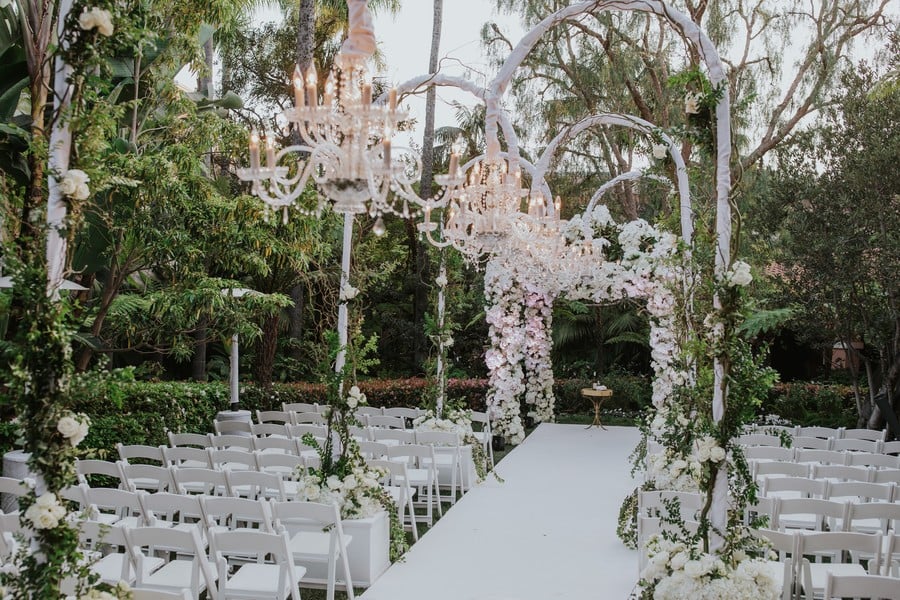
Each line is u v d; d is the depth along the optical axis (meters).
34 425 3.29
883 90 10.72
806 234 10.88
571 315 15.90
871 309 10.79
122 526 4.21
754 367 4.36
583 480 9.48
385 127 3.78
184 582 4.54
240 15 16.89
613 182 10.59
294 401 12.73
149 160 7.70
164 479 5.74
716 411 4.42
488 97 5.79
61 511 3.30
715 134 4.51
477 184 5.83
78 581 3.45
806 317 11.20
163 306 8.60
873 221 10.48
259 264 8.80
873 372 12.61
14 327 7.84
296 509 4.86
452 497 8.21
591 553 6.54
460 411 9.60
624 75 13.14
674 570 4.23
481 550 6.61
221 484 5.66
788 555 5.60
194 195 8.48
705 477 4.39
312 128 3.92
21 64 8.20
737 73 13.16
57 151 3.37
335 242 13.96
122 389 3.52
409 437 8.00
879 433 9.07
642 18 13.51
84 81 3.40
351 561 5.79
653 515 5.85
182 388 10.37
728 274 4.33
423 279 17.66
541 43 13.38
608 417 14.66
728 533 4.31
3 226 5.03
